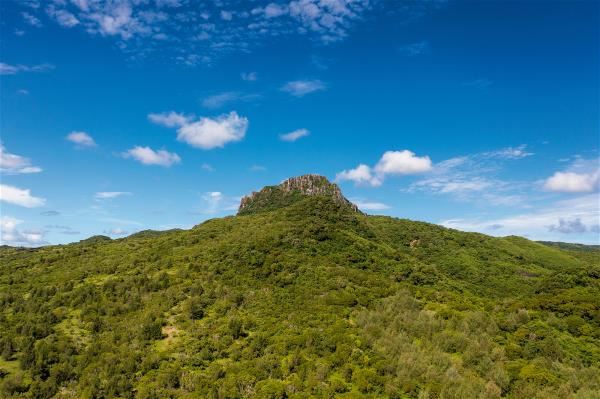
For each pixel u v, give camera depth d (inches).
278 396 1667.1
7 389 1840.6
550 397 1507.1
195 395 1722.4
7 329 2393.0
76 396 1825.8
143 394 1763.0
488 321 2106.3
